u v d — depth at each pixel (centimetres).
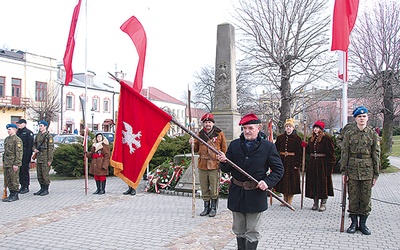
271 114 2659
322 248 534
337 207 844
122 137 609
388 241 572
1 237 590
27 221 696
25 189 1045
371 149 614
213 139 730
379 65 2373
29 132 1056
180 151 1469
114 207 828
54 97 3841
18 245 548
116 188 1128
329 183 795
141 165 598
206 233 609
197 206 834
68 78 1095
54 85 4162
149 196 975
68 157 1412
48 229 638
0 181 1320
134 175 602
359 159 613
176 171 1039
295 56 2219
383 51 2312
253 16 2309
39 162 993
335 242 564
